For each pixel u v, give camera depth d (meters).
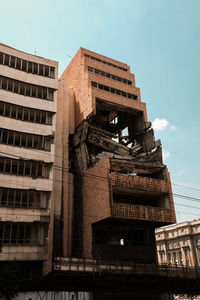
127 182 33.72
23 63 36.09
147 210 33.47
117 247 33.16
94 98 38.34
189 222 78.19
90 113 37.53
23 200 30.27
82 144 37.72
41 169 32.34
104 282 27.91
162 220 33.94
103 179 33.09
